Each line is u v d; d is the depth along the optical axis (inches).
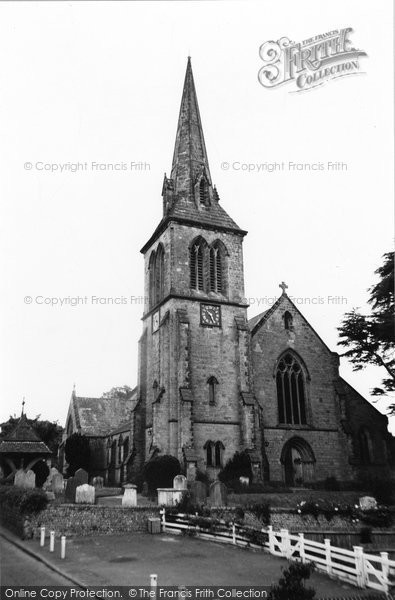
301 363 1948.8
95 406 2984.7
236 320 1870.1
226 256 1948.8
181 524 1096.8
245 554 880.9
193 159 2122.3
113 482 2443.4
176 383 1716.3
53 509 1077.1
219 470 1670.8
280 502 1307.8
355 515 1196.5
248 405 1727.4
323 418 1899.6
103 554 869.2
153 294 2055.9
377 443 1955.0
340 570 741.3
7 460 1838.1
